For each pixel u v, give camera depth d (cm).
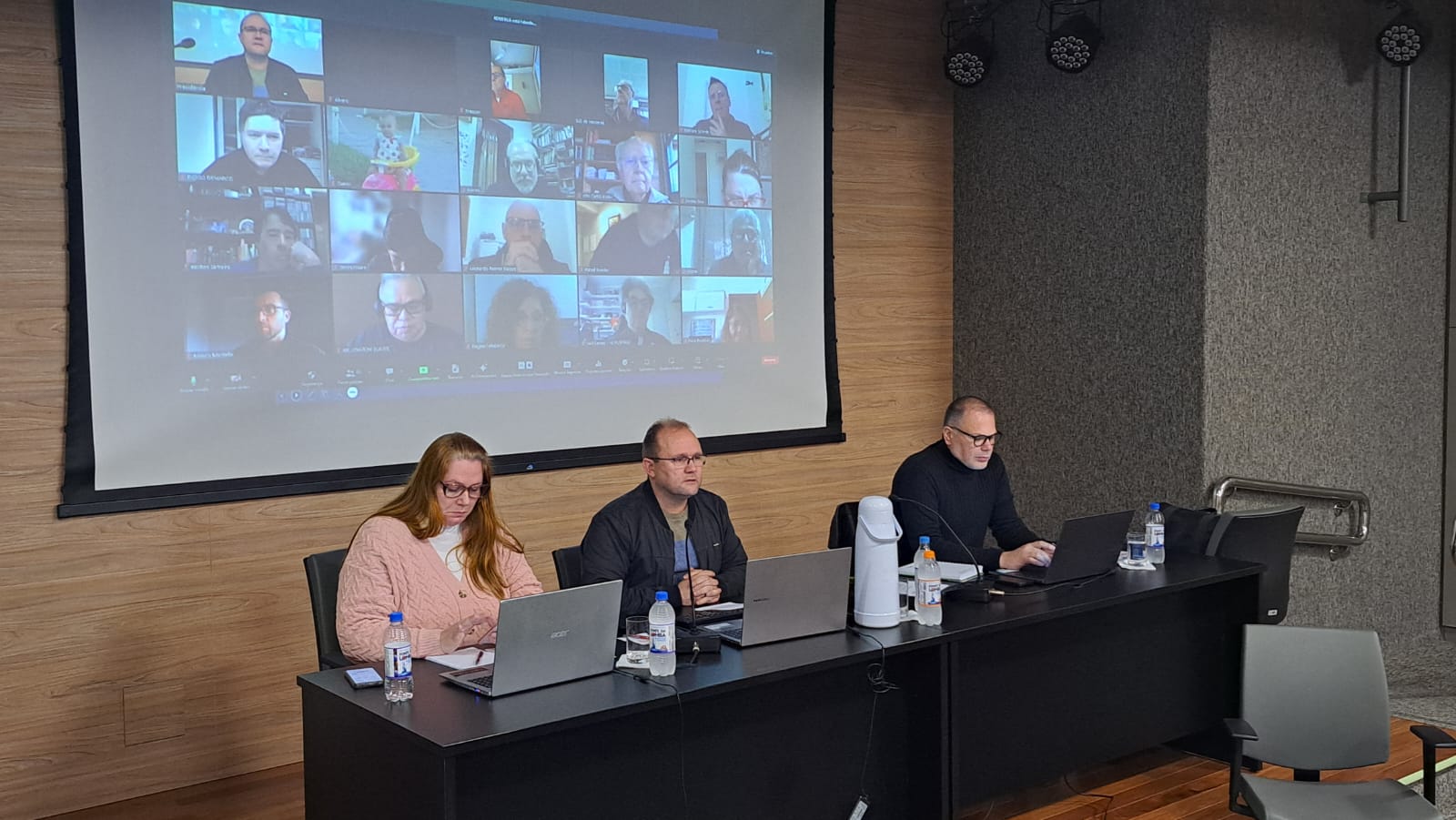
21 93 340
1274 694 299
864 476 536
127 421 355
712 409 482
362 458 397
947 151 560
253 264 374
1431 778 282
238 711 379
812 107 505
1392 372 521
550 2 431
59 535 348
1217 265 463
